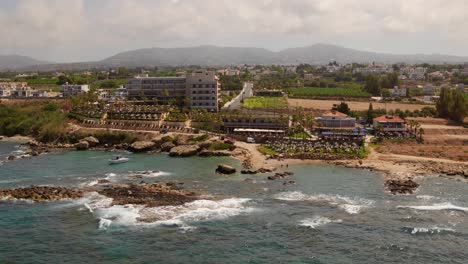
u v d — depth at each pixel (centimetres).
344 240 10219
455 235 10481
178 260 9244
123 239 10206
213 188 14188
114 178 15562
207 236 10388
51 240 10188
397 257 9406
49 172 16612
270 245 9950
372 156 18875
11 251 9669
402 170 16650
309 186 14462
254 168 16888
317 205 12544
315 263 9131
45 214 11756
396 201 12925
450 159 18462
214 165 17750
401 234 10544
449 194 13625
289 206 12444
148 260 9244
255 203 12669
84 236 10381
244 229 10800
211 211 11962
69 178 15575
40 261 9225
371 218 11544
